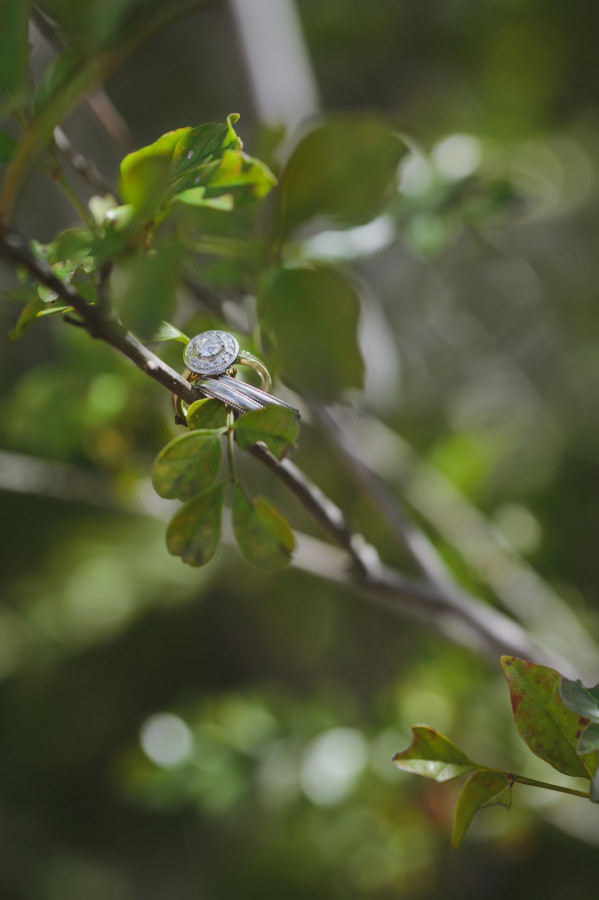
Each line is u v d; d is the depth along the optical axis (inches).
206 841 68.3
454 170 30.4
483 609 29.0
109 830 76.6
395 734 40.1
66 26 22.3
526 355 70.9
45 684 74.3
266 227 25.7
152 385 34.3
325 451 56.2
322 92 74.5
